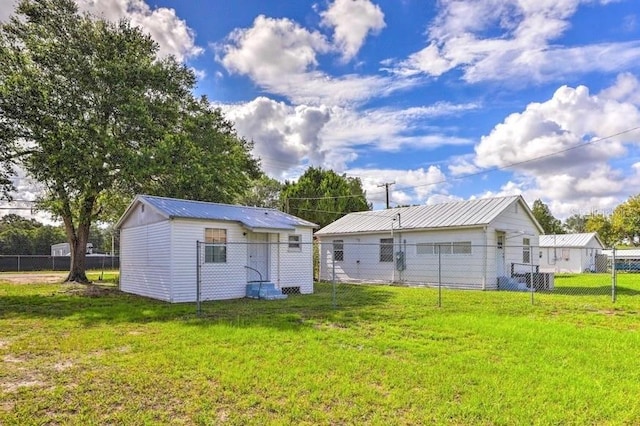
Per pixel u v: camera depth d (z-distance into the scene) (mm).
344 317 9461
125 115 18359
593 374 5352
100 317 9875
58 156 16203
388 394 4684
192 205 15117
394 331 7879
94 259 39844
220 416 4117
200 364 5734
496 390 4758
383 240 21219
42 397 4621
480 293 14961
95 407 4355
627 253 38031
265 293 13609
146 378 5195
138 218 15688
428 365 5695
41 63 17656
